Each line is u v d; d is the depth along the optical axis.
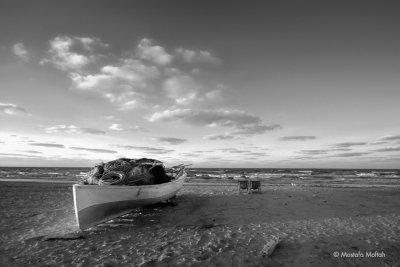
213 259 5.45
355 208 11.20
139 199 9.55
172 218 9.46
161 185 10.65
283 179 30.67
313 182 26.06
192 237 7.09
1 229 7.91
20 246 6.34
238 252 5.85
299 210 10.78
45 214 10.05
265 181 27.47
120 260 5.41
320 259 5.40
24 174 37.06
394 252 5.82
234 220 9.10
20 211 10.55
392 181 27.88
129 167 10.14
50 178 29.06
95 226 8.34
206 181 26.41
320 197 14.48
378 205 11.95
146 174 10.27
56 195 14.76
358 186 21.27
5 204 11.98
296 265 5.11
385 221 8.80
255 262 5.27
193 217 9.62
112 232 7.66
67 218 9.41
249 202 12.84
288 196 14.87
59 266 5.11
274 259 5.42
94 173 9.67
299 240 6.70
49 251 5.98
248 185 16.25
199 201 13.22
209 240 6.80
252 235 7.22
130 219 9.32
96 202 7.96
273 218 9.36
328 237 6.96
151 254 5.77
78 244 6.50
